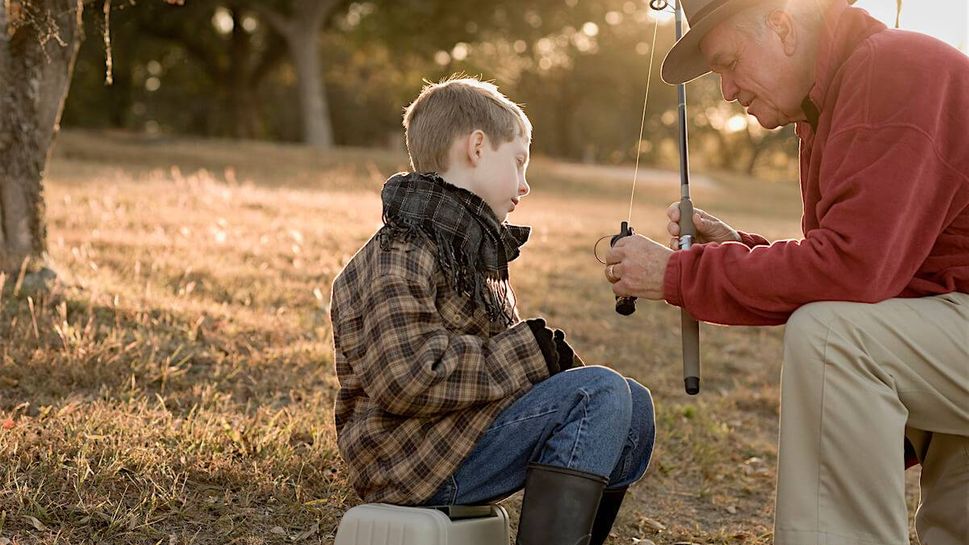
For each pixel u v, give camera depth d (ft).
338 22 94.94
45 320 13.09
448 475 6.75
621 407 6.70
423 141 7.23
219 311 15.21
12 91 14.83
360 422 6.91
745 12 7.40
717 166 168.04
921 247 6.86
